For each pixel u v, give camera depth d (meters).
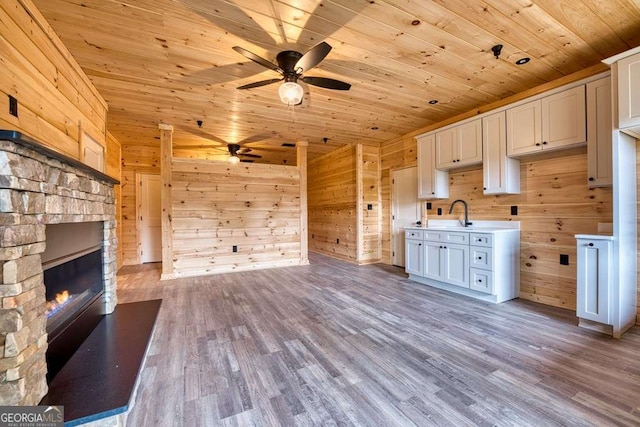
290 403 1.51
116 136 4.99
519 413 1.41
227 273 4.71
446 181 4.07
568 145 2.63
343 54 2.42
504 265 3.09
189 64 2.56
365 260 5.46
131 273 4.82
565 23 2.01
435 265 3.68
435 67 2.65
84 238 2.10
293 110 3.77
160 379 1.73
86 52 2.36
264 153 6.69
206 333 2.38
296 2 1.79
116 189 5.28
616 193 2.18
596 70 2.61
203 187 4.67
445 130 3.84
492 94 3.29
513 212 3.32
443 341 2.19
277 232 5.21
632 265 2.33
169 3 1.79
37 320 1.29
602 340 2.16
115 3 1.79
